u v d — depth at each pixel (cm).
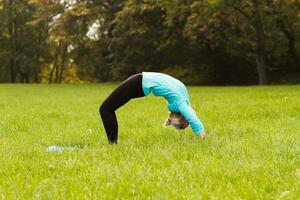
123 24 4422
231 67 4559
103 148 763
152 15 4391
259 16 3578
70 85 4322
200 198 469
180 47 4509
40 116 1425
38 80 7150
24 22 6069
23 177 591
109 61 5241
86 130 1029
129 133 981
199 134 770
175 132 955
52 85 4409
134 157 687
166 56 4650
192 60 4566
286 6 3562
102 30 5041
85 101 2102
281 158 662
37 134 1023
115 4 4850
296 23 3884
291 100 1620
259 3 3450
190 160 662
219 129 984
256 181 536
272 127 991
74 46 5250
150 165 632
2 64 6650
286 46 4156
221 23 3744
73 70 6975
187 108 761
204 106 1558
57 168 636
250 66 4500
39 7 5134
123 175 572
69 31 4794
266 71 4006
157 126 1074
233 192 489
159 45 4462
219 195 479
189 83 4503
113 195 498
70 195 501
